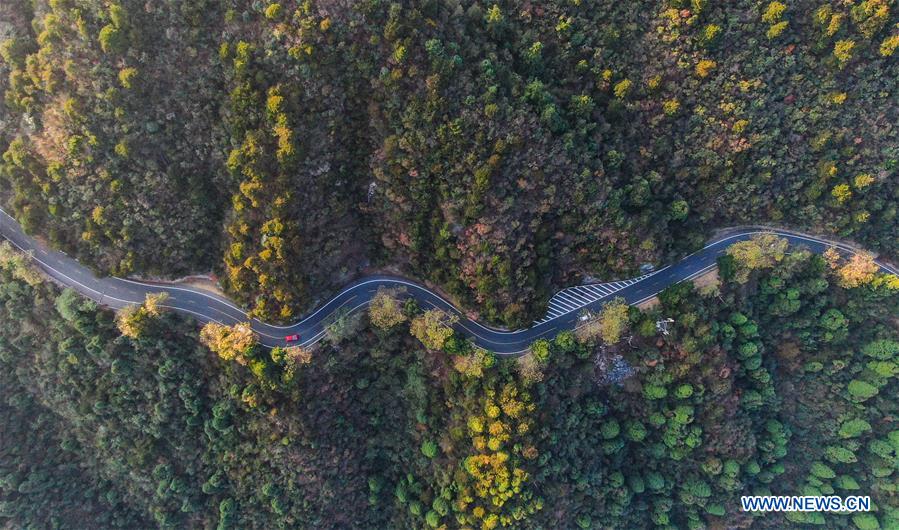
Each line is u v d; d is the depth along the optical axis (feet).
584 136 234.58
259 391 242.99
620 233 241.76
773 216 254.06
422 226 241.55
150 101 212.84
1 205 241.35
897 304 253.65
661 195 252.42
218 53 208.85
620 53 234.38
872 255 257.55
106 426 255.91
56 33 200.64
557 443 256.52
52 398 257.96
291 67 207.41
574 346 249.75
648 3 230.48
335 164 231.09
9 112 220.23
